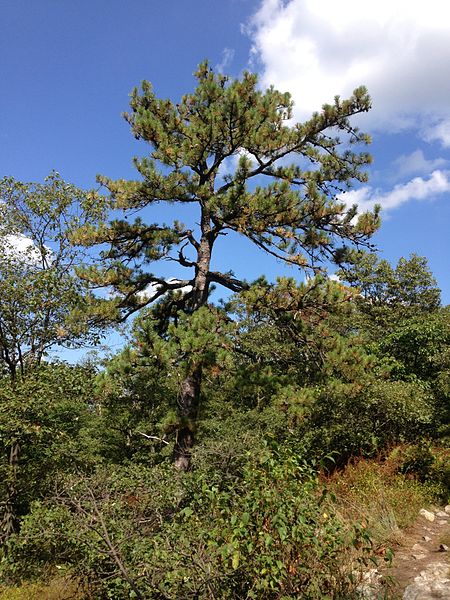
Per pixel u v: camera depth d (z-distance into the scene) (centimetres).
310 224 1210
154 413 1698
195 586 437
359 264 1345
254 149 1234
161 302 1423
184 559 459
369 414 1323
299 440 1211
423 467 1138
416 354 2117
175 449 1155
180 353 1062
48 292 1292
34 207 1335
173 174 1184
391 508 849
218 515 462
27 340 1315
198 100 1345
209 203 1150
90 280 1225
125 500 680
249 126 1201
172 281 1329
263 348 1262
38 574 874
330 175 1280
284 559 432
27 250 1368
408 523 818
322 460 498
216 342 1043
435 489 1023
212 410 1430
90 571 625
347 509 777
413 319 2378
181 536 476
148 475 726
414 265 3250
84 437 1759
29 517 735
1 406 1179
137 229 1254
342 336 1211
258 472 461
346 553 515
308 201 1187
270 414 1264
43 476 1233
